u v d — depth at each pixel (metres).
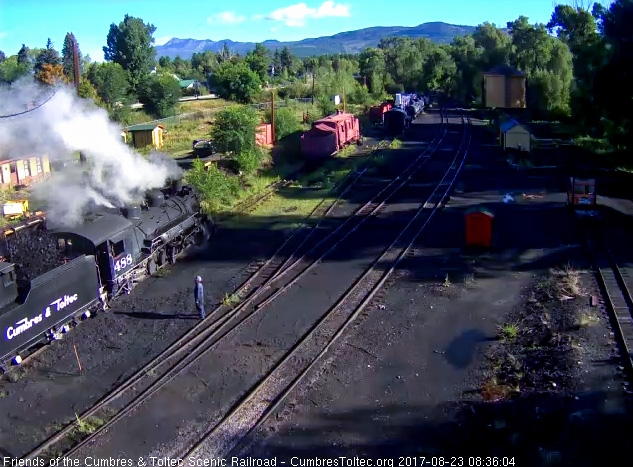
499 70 63.84
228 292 18.00
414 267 19.80
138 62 84.69
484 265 19.69
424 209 27.58
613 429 10.10
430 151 45.22
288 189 32.78
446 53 104.56
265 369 13.34
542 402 11.25
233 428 11.15
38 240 14.97
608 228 23.00
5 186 31.97
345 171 36.53
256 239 23.66
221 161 35.50
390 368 13.24
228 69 76.31
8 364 13.52
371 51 113.38
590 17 69.88
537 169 36.03
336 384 12.62
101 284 16.83
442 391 12.19
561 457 9.46
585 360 12.71
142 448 10.68
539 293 16.95
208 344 14.66
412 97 76.00
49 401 12.38
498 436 10.41
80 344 14.84
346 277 19.09
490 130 55.22
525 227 23.78
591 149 42.72
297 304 17.03
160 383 12.81
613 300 15.93
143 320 16.19
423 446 10.36
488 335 14.68
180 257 21.75
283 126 47.19
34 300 13.67
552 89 61.81
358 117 66.56
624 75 34.03
